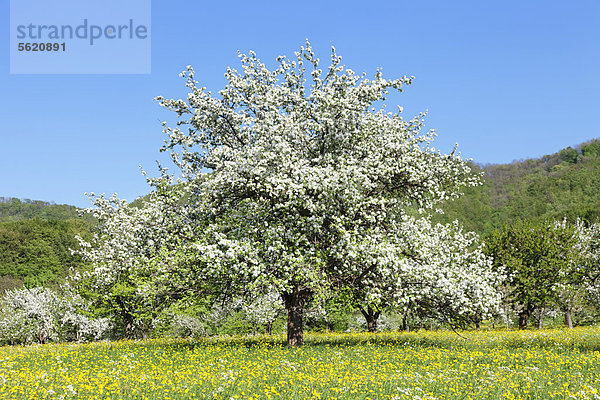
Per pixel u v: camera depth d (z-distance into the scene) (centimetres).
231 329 5544
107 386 1220
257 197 1900
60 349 2158
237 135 2186
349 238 1731
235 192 1922
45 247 8925
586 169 12888
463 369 1517
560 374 1439
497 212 11538
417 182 1961
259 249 1761
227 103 2245
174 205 2192
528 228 4759
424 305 1966
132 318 3766
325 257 1805
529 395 1171
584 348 2025
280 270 1752
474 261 2094
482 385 1277
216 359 1675
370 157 1948
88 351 1994
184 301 2128
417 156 2016
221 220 1986
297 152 1966
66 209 14750
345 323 5853
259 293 1897
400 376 1363
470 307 1867
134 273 2141
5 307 6238
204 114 2186
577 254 4238
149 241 2036
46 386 1215
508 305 4406
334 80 2119
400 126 2122
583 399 1112
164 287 2038
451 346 2083
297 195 1775
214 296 2111
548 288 4281
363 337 2636
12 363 1592
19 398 1073
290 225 1822
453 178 2072
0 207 14300
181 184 2189
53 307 6016
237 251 1709
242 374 1377
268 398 1088
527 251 4500
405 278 1866
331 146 2053
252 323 5359
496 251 4659
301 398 1105
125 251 2125
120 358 1739
